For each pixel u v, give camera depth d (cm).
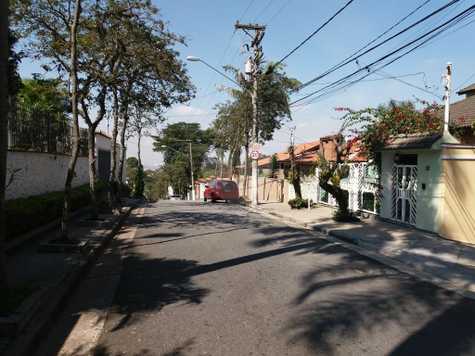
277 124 2984
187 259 913
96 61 1352
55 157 1522
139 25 1313
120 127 2227
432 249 1018
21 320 472
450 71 1230
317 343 478
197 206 2408
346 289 694
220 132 3366
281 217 1797
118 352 454
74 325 533
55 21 1291
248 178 3459
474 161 1075
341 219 1504
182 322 541
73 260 810
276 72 2769
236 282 728
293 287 699
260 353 451
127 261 897
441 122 1571
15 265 767
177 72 1472
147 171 9838
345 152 1688
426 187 1238
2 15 486
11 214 884
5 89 497
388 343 480
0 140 494
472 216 1076
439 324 543
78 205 1541
